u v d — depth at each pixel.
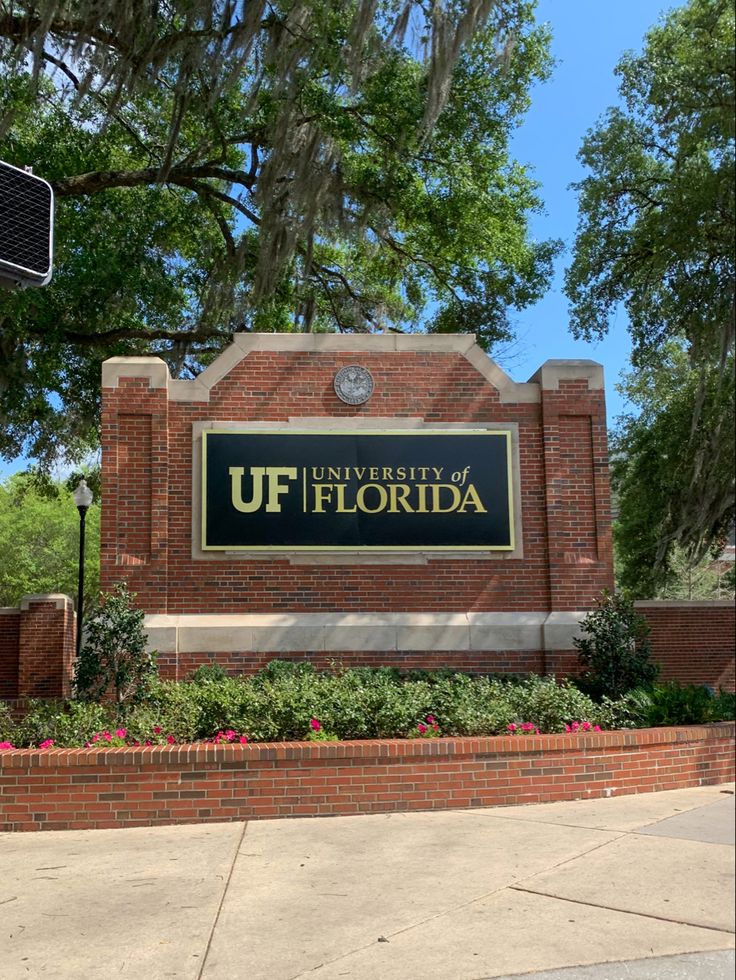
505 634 12.78
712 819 8.06
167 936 5.44
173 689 10.80
